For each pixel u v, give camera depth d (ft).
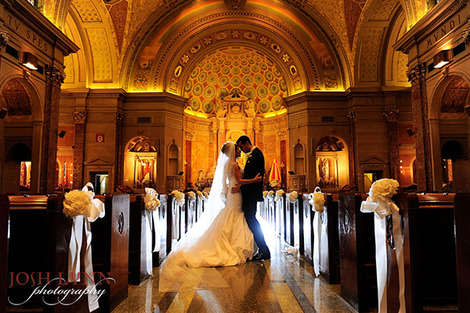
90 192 10.06
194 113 69.31
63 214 9.55
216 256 16.74
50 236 9.18
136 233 14.21
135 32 52.80
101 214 10.19
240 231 17.79
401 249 9.47
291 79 59.93
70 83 53.21
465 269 7.97
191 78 67.97
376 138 52.19
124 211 12.41
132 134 54.85
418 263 9.04
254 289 12.98
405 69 52.75
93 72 53.26
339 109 55.01
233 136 69.77
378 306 10.19
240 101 69.87
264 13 56.18
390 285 10.18
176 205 23.11
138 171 56.59
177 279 14.28
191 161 67.46
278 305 11.26
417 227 9.09
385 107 52.29
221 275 14.92
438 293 10.60
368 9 47.57
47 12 33.81
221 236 17.33
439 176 32.27
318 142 54.75
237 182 18.31
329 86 56.08
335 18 52.11
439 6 28.58
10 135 33.96
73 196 9.53
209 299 11.84
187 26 56.24
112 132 52.60
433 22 30.45
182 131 58.49
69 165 55.67
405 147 54.34
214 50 61.52
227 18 56.75
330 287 13.39
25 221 10.07
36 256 10.03
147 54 55.47
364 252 11.02
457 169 36.47
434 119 32.65
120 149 54.08
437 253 10.62
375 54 52.31
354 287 11.07
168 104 55.83
